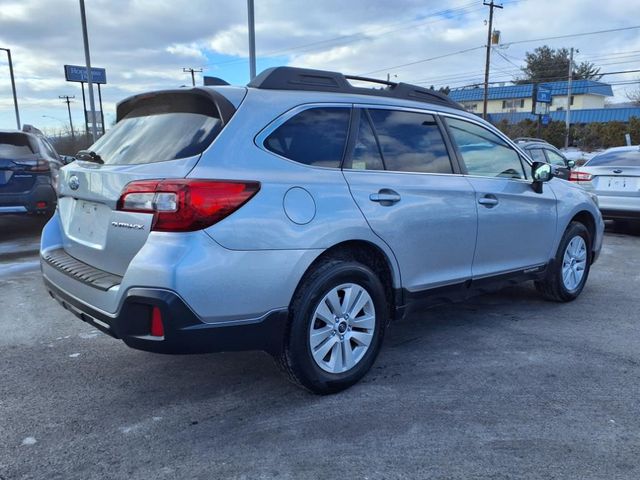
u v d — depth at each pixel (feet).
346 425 10.09
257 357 13.38
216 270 9.31
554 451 9.25
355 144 11.87
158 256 9.11
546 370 12.55
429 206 12.67
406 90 13.52
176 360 13.21
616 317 16.46
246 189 9.70
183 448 9.36
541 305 17.78
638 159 29.89
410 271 12.51
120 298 9.44
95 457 9.09
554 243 16.89
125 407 10.85
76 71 161.58
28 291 19.30
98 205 10.82
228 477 8.55
